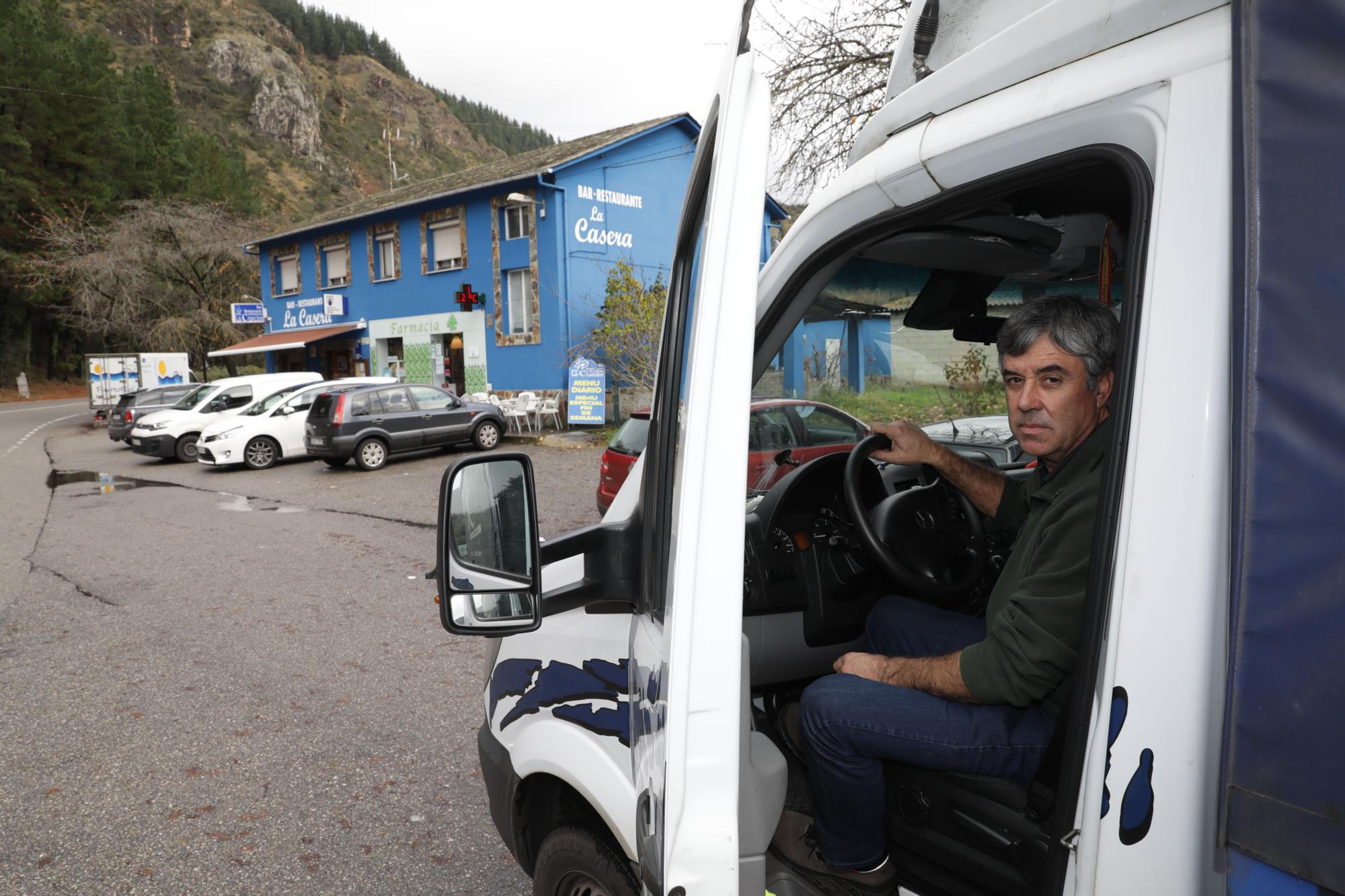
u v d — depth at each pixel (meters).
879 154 1.39
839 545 2.31
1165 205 0.91
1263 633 0.78
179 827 3.26
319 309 27.53
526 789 2.10
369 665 5.01
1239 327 0.82
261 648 5.38
